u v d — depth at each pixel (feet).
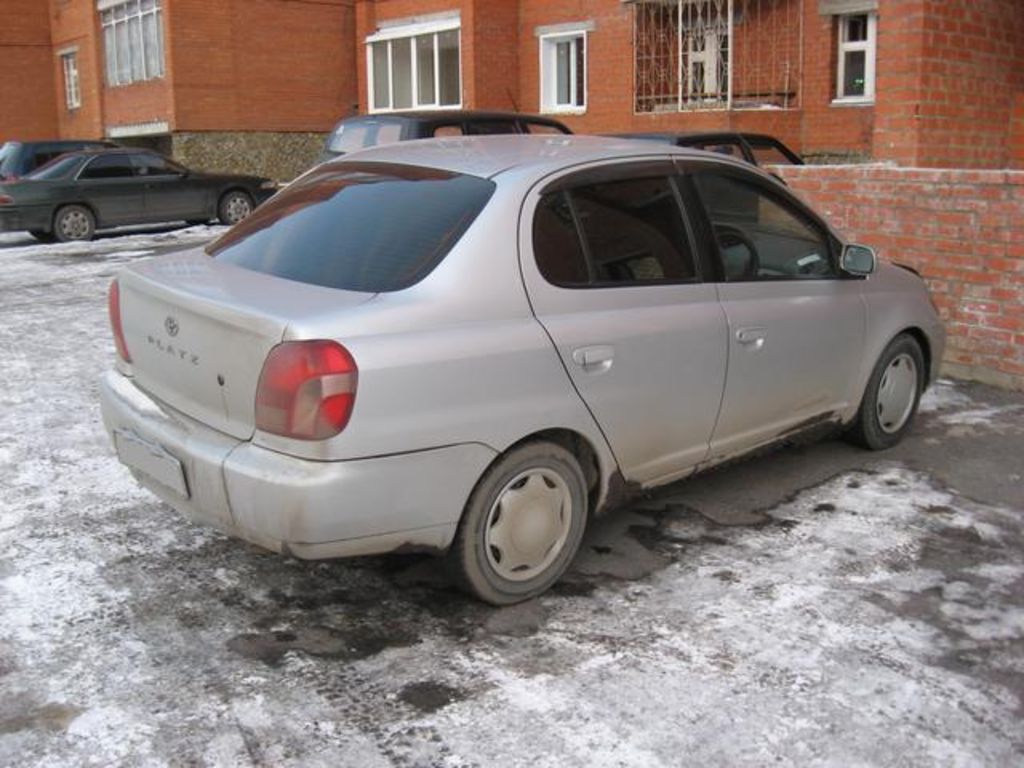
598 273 13.56
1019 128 28.94
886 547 14.79
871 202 24.80
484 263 12.41
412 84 81.25
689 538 15.11
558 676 11.48
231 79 80.69
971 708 10.91
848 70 57.98
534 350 12.51
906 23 26.30
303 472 11.18
